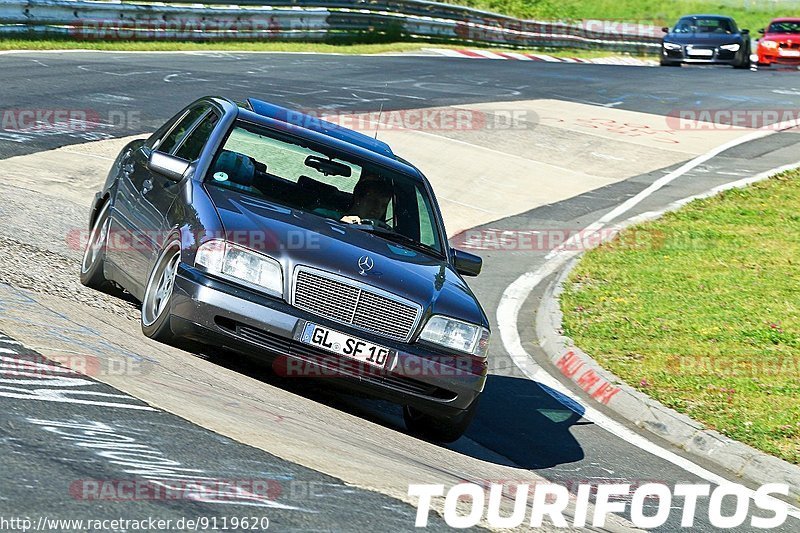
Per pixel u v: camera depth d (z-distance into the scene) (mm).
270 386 24344
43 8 86375
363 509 16594
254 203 25031
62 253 32688
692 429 29016
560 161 67500
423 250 26422
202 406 20203
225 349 23078
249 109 28453
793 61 127500
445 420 24453
